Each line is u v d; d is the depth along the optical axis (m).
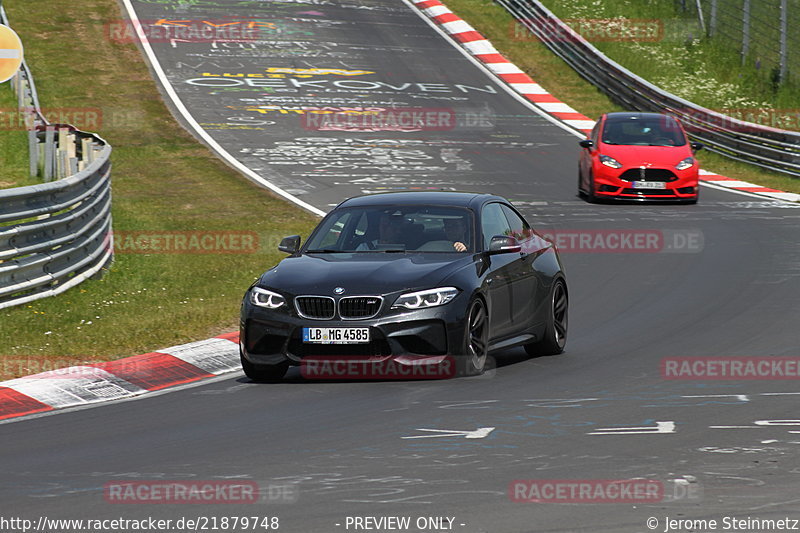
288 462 25.45
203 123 119.38
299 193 90.62
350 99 134.25
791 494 21.89
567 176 103.00
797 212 83.19
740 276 56.34
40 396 34.41
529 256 39.66
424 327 34.47
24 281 47.56
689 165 87.12
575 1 172.25
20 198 47.28
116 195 87.25
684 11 168.12
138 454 26.91
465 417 29.73
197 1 174.50
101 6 165.38
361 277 35.22
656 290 53.47
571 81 149.62
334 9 178.12
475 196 40.19
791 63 147.50
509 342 37.69
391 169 102.81
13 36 75.31
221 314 47.16
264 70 144.12
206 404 33.00
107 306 48.38
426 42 164.00
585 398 32.03
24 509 22.23
